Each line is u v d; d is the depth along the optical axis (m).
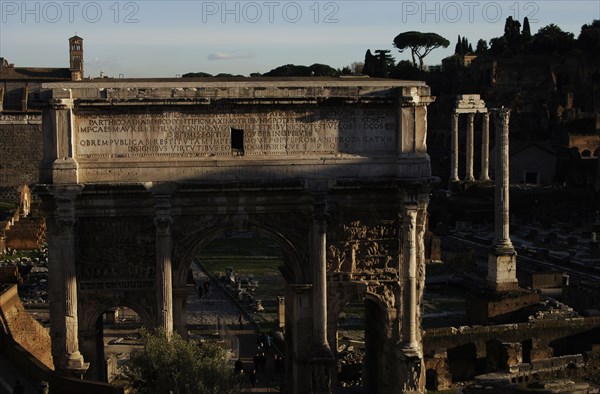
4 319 63.97
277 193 54.94
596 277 113.25
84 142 53.88
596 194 189.00
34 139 186.50
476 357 74.25
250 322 90.88
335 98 54.75
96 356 55.41
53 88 52.81
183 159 54.12
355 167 55.25
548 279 106.81
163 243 53.91
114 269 54.94
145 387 51.06
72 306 53.62
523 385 64.94
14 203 183.50
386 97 55.19
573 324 77.50
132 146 54.09
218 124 54.56
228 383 51.94
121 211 54.31
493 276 89.94
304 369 56.66
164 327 54.22
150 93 53.69
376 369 61.22
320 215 54.72
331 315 56.88
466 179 186.75
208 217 54.94
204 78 60.25
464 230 160.12
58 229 53.91
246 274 121.25
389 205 56.44
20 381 56.00
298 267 56.16
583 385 64.88
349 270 56.72
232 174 54.31
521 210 181.62
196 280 117.38
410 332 56.41
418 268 57.03
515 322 86.62
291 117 55.12
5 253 136.75
